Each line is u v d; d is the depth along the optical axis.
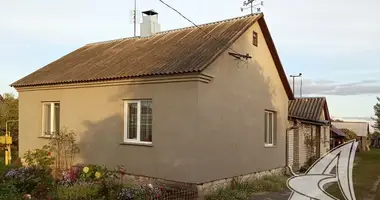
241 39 12.11
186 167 9.72
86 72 12.43
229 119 11.23
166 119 10.19
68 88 12.69
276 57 14.61
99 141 11.73
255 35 13.23
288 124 16.50
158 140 10.32
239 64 11.92
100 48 15.78
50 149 12.71
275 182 12.27
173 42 12.95
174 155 9.97
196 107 9.63
